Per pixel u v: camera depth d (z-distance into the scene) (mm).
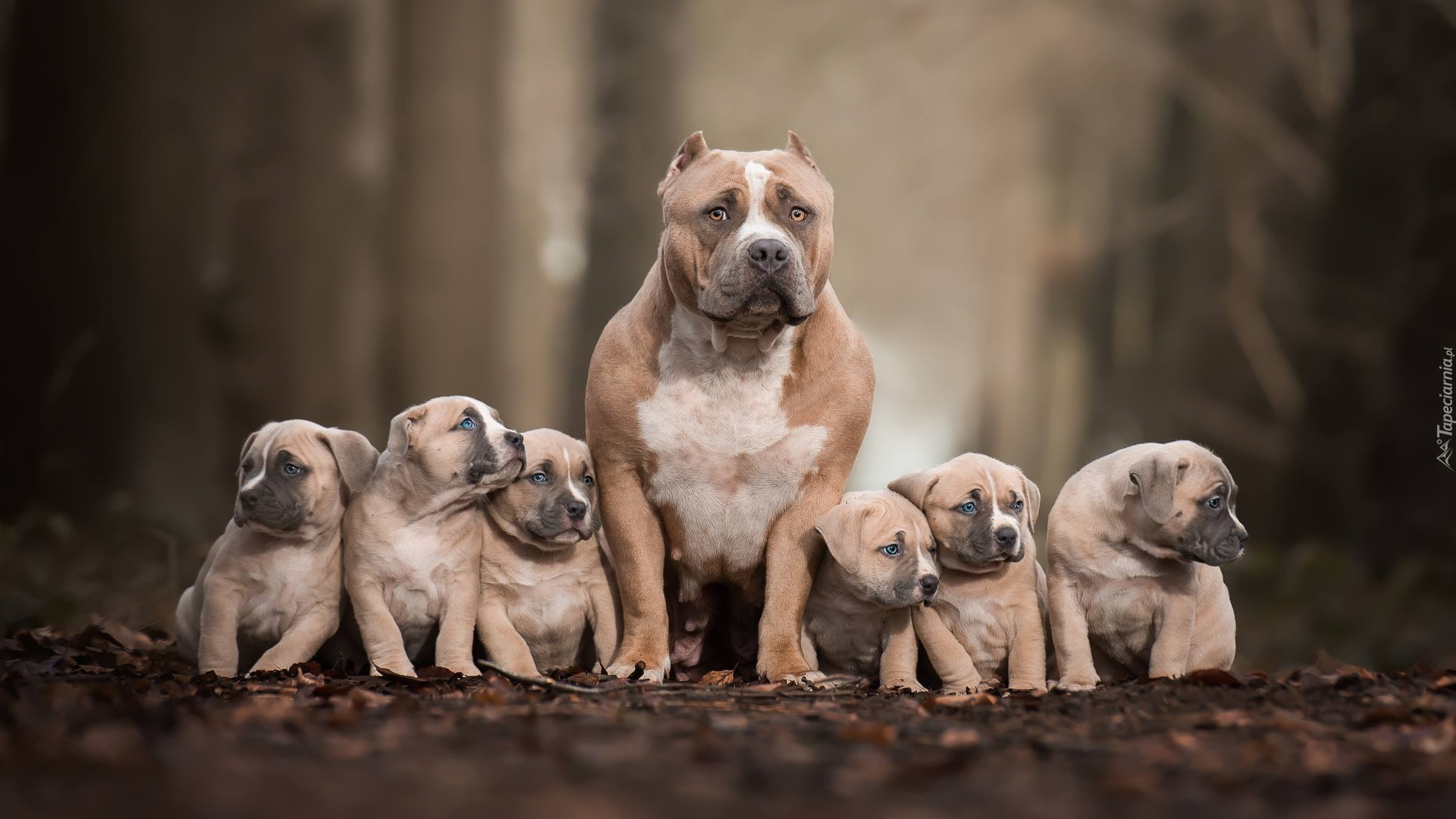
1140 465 8117
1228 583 18438
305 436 8188
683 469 8500
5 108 17109
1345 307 23172
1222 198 29781
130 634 9898
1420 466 20906
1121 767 5277
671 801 4621
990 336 38156
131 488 16500
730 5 36156
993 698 7230
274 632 8281
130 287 16922
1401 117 22547
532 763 5133
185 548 14227
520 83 28594
